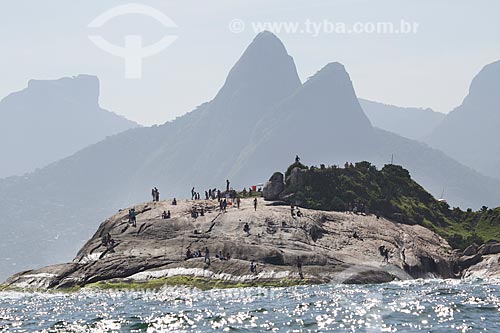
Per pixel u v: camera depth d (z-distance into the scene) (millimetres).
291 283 186000
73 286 193875
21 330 123750
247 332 110500
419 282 196875
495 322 115000
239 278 187750
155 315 134125
